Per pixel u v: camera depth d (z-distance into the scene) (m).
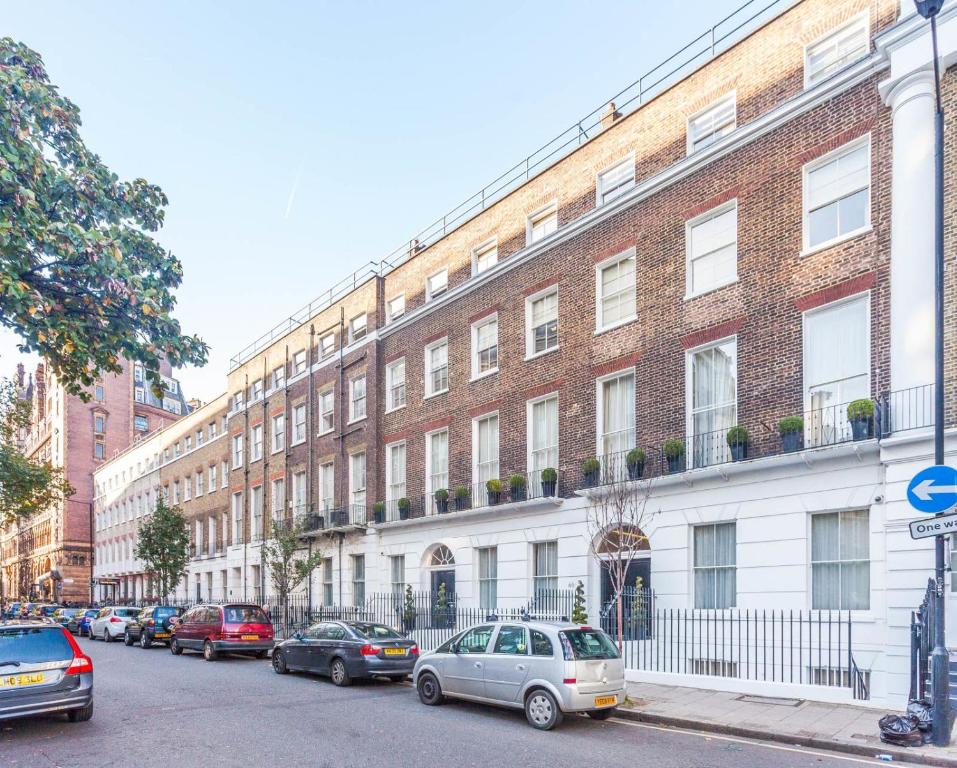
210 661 20.86
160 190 11.73
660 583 15.76
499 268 21.77
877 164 13.20
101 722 11.14
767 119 15.01
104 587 61.25
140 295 10.10
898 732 8.96
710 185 16.22
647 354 17.12
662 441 16.47
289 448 32.75
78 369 10.77
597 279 18.75
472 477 22.12
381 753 9.08
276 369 35.12
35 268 9.74
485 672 11.63
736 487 14.52
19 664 10.09
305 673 17.38
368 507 26.47
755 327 14.93
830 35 14.71
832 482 12.95
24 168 9.33
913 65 12.39
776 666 13.44
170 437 48.28
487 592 21.11
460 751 9.19
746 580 14.12
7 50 10.55
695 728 10.61
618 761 8.67
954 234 11.77
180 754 9.08
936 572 9.16
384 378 27.11
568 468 18.83
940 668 8.98
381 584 25.64
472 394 22.55
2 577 96.06
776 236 14.76
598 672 10.79
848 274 13.41
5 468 23.59
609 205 18.30
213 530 40.03
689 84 17.23
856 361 13.30
